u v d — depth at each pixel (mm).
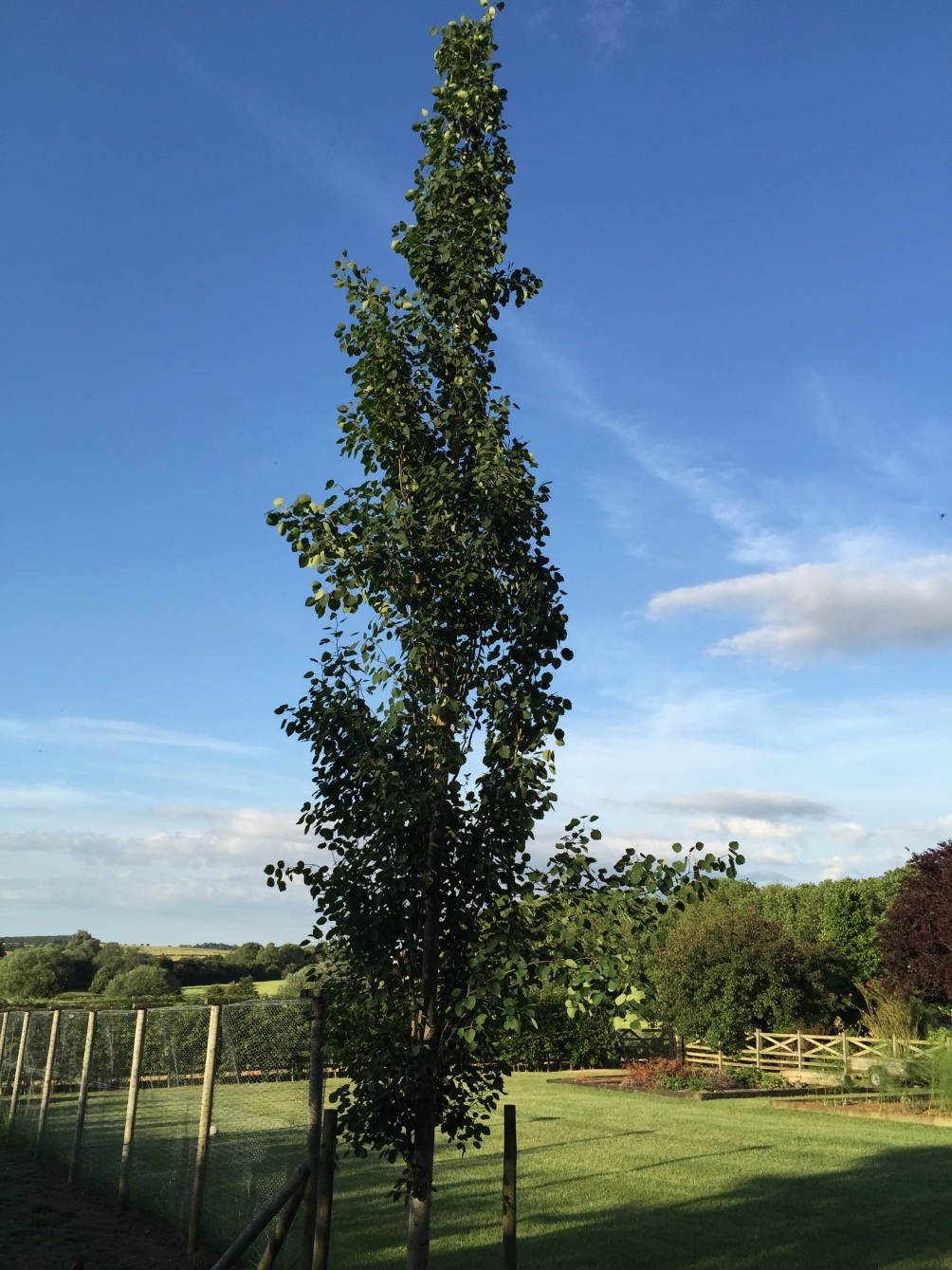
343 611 5602
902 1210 10125
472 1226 9453
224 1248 8125
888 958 22375
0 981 40938
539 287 6316
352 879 5375
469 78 6441
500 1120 17062
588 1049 27969
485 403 6090
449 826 5352
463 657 5707
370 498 5945
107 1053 12422
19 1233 9133
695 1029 24484
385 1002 5391
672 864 5164
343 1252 8453
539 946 5246
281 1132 9961
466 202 6234
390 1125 5312
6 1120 15945
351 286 6211
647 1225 9484
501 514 5531
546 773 5418
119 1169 10656
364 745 5434
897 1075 19656
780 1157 13305
